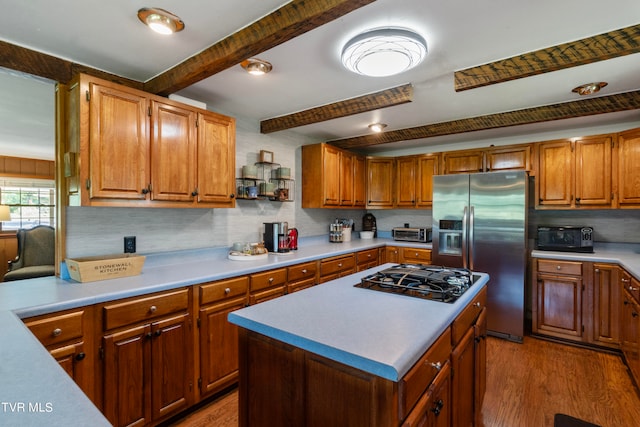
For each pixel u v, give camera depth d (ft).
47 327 4.97
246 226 10.77
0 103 9.17
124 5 4.82
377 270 7.39
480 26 5.37
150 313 6.15
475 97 8.73
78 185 6.11
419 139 13.33
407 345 3.39
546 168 11.27
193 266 8.28
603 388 7.75
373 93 8.43
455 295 5.30
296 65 6.84
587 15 5.08
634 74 7.20
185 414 6.87
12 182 18.30
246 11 4.97
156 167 7.06
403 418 3.19
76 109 6.14
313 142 13.61
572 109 9.01
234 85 7.95
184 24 5.28
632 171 9.68
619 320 9.36
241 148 10.58
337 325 3.97
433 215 12.21
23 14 4.99
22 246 13.17
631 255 10.11
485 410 6.94
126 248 7.84
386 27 5.36
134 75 7.19
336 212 14.96
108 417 5.58
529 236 12.50
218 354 7.30
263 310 4.58
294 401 3.84
